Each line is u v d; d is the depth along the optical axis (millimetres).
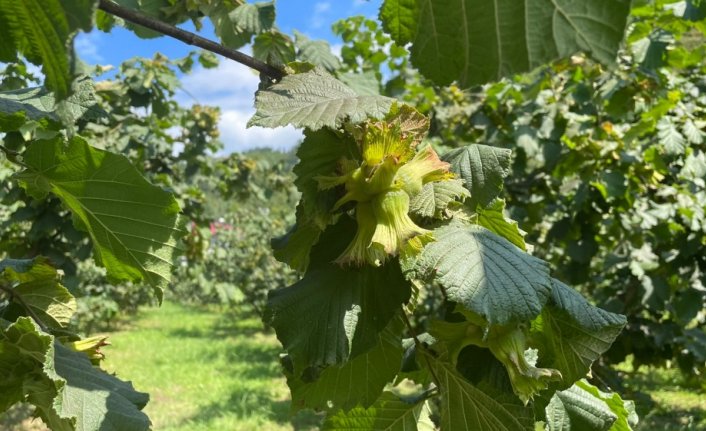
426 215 1060
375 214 1052
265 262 17844
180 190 7531
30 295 1545
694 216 4508
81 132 3734
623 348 4785
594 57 607
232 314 20312
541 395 1191
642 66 4199
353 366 1288
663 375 9945
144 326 17000
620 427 1365
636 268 4664
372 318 1081
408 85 5422
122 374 10547
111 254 1502
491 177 1205
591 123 4680
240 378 10406
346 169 1089
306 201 1105
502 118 5309
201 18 1865
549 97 4832
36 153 1330
